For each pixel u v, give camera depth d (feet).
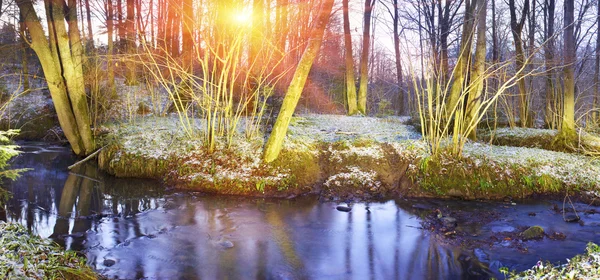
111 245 20.17
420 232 23.21
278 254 19.77
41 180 33.81
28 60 75.66
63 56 38.52
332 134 41.39
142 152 34.73
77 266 15.23
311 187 31.55
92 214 25.36
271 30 45.83
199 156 33.47
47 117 59.88
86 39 59.00
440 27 60.59
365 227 24.07
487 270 18.11
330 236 22.49
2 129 56.90
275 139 32.22
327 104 84.69
